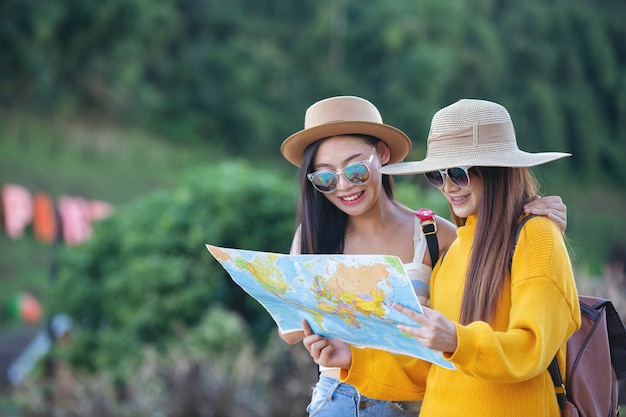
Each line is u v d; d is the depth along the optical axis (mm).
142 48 25594
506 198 2186
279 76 27422
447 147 2268
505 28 31250
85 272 8039
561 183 29438
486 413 2129
